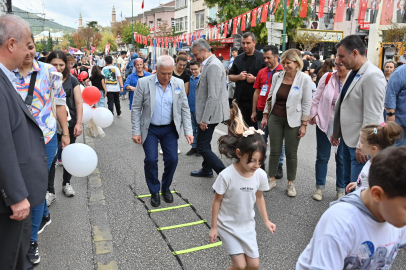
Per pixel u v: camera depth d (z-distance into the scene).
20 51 2.17
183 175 5.49
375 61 19.19
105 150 7.04
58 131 4.42
